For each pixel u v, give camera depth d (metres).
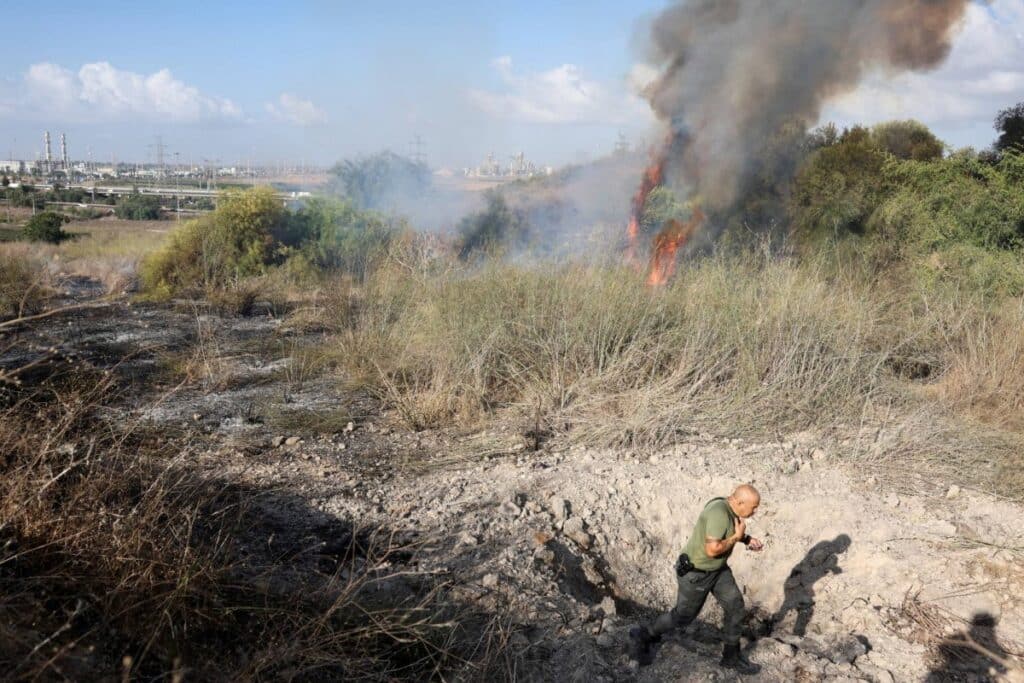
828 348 8.19
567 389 7.85
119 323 12.18
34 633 2.87
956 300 9.66
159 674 3.06
